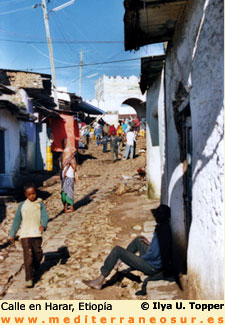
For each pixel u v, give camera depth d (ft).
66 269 17.92
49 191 41.81
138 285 15.60
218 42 9.61
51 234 24.70
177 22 15.43
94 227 25.49
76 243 22.13
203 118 11.10
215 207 9.75
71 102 82.79
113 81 141.59
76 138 75.82
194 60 12.56
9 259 19.65
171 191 18.80
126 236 22.97
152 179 32.91
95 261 18.83
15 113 41.27
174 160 17.87
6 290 15.57
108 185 44.68
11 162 41.34
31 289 15.70
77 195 39.45
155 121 31.27
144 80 27.76
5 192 37.68
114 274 16.74
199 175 11.50
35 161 61.26
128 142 65.26
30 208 16.38
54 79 67.46
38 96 59.47
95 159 71.67
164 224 14.62
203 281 10.64
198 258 11.27
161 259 14.19
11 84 54.49
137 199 34.06
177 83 16.53
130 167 57.88
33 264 16.63
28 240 16.11
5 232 25.18
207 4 10.73
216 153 9.71
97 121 112.37
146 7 13.80
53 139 65.16
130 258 14.56
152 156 32.50
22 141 50.88
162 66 22.93
